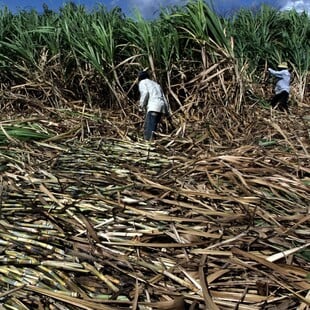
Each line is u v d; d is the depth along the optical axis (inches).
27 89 392.5
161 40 363.9
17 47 399.9
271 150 220.5
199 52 368.5
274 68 467.8
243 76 357.1
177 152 227.0
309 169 189.3
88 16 434.3
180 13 362.0
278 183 166.9
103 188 155.9
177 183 166.2
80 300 103.5
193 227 133.9
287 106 384.5
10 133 221.1
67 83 404.2
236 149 220.4
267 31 490.0
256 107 350.3
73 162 188.5
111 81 384.8
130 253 120.8
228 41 354.3
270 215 141.9
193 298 106.3
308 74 458.9
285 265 114.9
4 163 179.0
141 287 108.5
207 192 157.2
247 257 117.5
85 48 379.6
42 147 218.7
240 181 168.2
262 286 108.2
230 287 110.6
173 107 362.3
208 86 341.4
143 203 145.5
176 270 114.2
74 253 117.6
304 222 140.7
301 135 266.1
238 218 136.7
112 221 133.0
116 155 208.5
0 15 461.7
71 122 291.7
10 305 102.3
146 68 353.4
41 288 106.2
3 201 142.0
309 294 106.7
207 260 118.3
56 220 133.1
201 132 285.6
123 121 335.0
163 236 128.6
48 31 408.5
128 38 389.4
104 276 111.9
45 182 158.4
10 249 118.1
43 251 117.7
